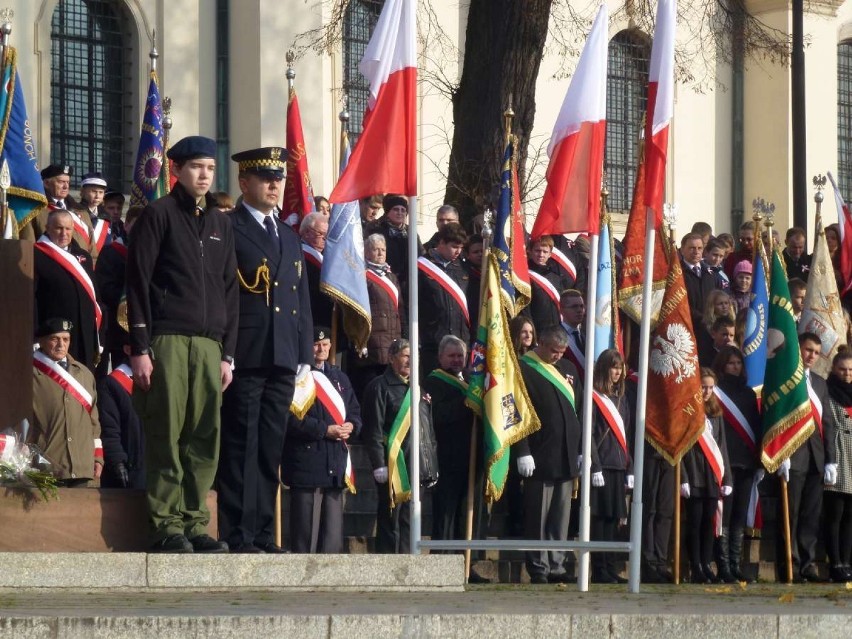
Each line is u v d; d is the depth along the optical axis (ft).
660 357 152.35
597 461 152.46
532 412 146.92
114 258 135.64
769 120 337.11
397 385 145.59
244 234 115.34
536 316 173.68
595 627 92.32
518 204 165.68
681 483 157.89
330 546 139.64
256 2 266.98
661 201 134.82
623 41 322.14
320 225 159.12
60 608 88.69
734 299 187.52
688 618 94.38
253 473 113.91
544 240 175.01
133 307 107.65
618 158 324.19
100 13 262.88
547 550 135.13
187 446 109.81
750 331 170.81
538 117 303.89
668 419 151.74
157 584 102.89
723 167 337.93
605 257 168.14
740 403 164.76
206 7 268.82
